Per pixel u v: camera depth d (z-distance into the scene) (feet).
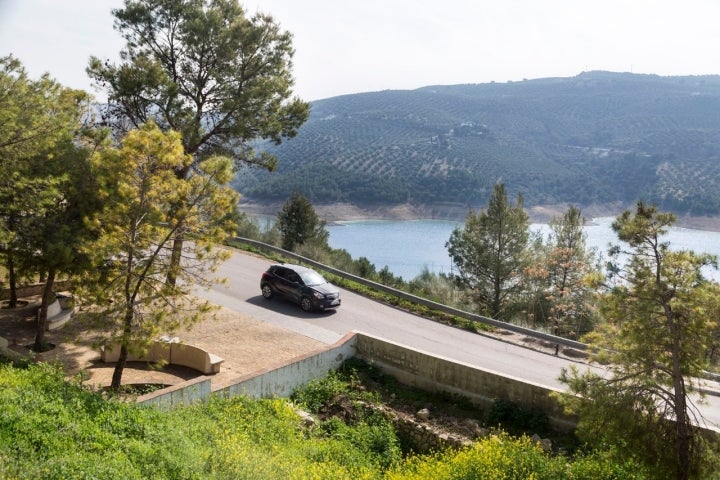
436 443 48.29
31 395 34.99
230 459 35.24
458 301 116.88
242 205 495.82
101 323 45.32
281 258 117.80
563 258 109.60
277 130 79.41
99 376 54.39
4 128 46.55
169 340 58.44
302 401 54.95
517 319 107.76
